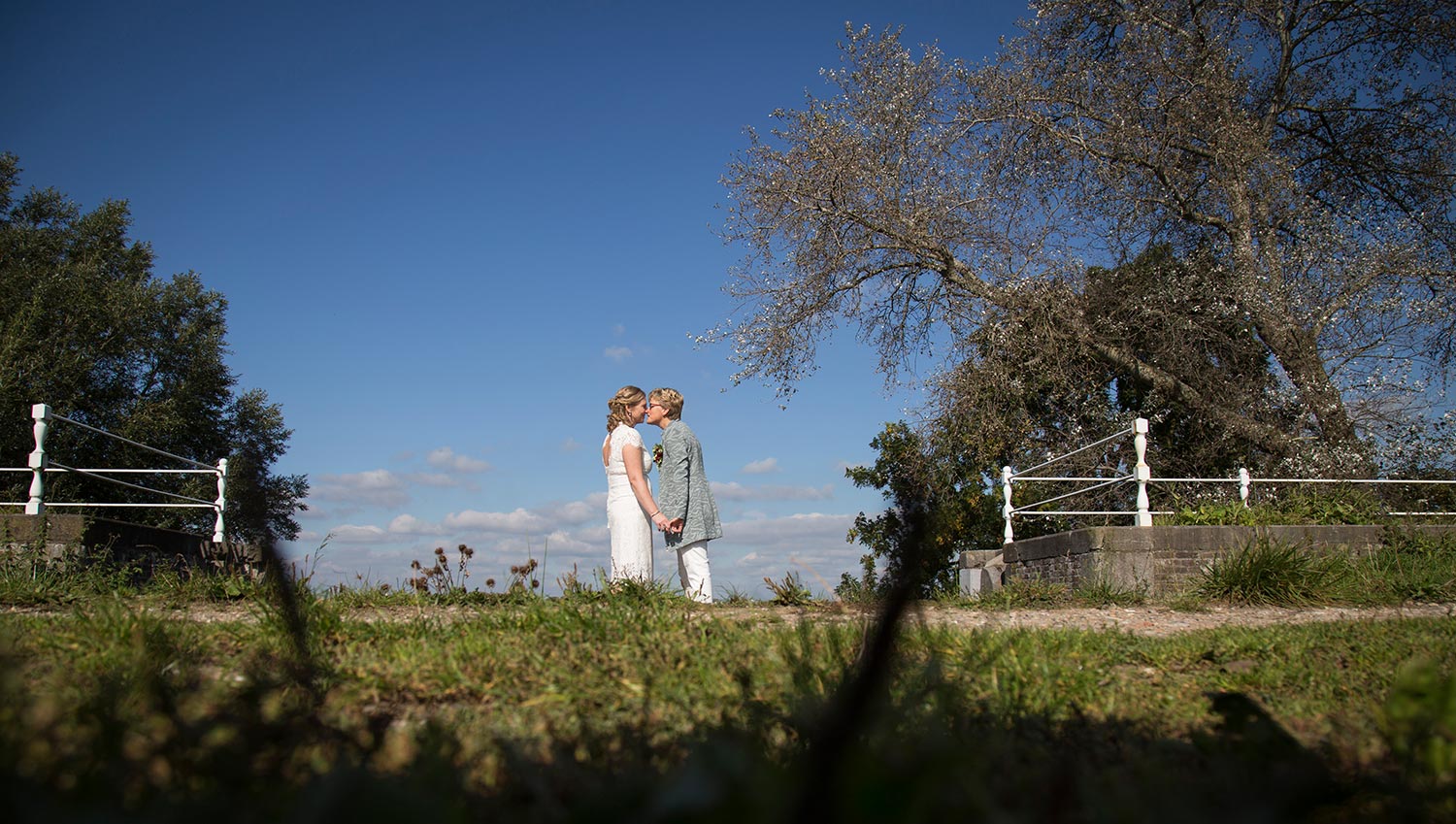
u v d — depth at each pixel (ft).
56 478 78.74
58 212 95.09
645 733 8.63
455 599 19.74
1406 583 26.05
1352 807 6.95
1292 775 7.07
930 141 55.72
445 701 10.58
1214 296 54.08
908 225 54.24
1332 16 57.52
